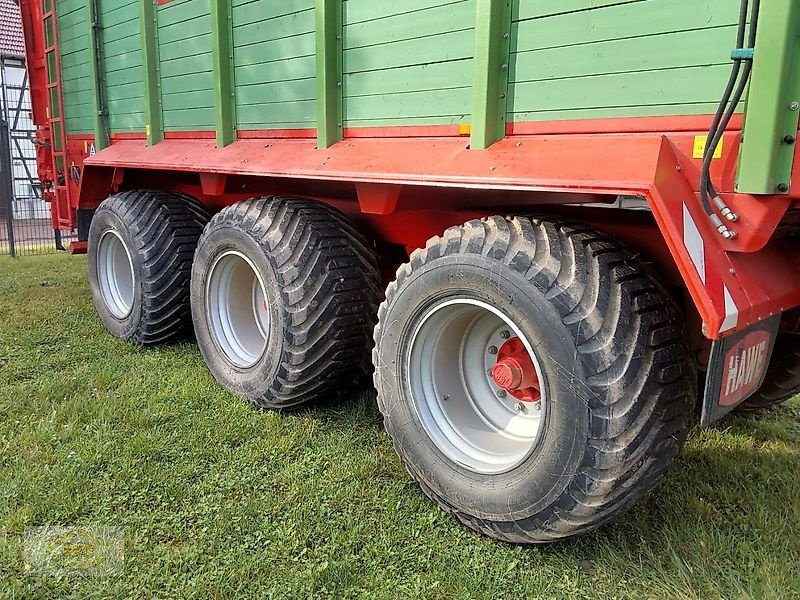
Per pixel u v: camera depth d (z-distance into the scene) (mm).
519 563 2283
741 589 2145
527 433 2453
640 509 2584
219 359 3650
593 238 2154
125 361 4148
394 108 2682
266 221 3234
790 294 2148
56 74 5504
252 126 3449
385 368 2611
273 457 2934
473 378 2637
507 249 2178
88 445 3008
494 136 2324
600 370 1972
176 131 4066
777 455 3059
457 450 2475
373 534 2424
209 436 3104
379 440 3121
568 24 2098
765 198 1794
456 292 2318
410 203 2801
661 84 1926
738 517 2545
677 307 2143
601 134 2066
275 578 2195
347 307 3104
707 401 1925
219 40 3482
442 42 2449
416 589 2152
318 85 2934
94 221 4656
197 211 4344
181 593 2125
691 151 1887
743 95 1774
